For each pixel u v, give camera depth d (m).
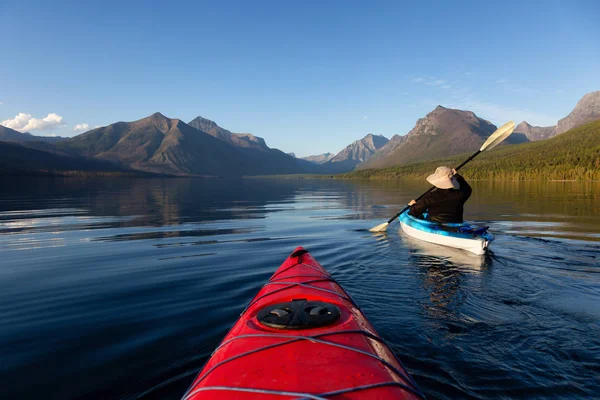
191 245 8.34
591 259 6.35
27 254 7.52
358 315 2.74
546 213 13.90
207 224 11.98
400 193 31.59
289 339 2.20
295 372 1.86
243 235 9.69
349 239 8.76
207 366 2.11
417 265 6.00
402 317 3.85
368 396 1.68
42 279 5.67
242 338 2.29
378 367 1.94
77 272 6.06
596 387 2.62
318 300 2.93
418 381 2.69
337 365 1.92
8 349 3.35
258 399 1.66
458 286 4.87
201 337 3.47
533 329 3.54
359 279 5.22
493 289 4.76
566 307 4.11
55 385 2.77
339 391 1.69
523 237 8.55
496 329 3.54
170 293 4.86
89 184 52.66
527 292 4.63
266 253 7.36
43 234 9.99
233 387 1.75
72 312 4.25
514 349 3.16
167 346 3.31
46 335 3.63
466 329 3.54
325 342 2.16
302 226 11.35
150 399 2.56
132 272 6.00
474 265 5.97
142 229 10.88
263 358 2.01
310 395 1.64
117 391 2.67
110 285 5.30
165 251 7.69
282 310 2.51
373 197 26.56
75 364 3.05
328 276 3.79
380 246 7.71
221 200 23.89
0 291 5.09
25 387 2.75
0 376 2.90
